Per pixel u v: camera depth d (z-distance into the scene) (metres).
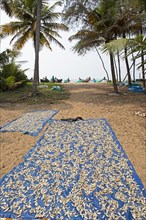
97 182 3.53
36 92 12.56
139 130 6.20
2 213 2.84
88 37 13.41
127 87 17.14
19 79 15.66
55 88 15.10
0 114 8.60
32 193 3.27
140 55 7.52
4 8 15.01
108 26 12.61
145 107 9.24
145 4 9.64
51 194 3.24
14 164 4.25
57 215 2.80
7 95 13.15
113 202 3.02
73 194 3.23
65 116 8.05
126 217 2.74
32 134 6.06
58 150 4.84
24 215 2.80
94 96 12.77
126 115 7.94
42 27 19.41
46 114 8.34
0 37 17.92
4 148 5.11
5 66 15.34
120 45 7.24
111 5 11.73
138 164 4.14
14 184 3.51
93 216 2.77
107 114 8.16
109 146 4.98
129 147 4.96
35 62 12.31
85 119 7.48
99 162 4.22
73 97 12.57
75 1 12.25
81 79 33.59
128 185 3.41
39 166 4.11
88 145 5.08
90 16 12.82
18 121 7.43
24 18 18.62
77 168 4.01
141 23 12.38
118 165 4.07
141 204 2.96
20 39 19.48
